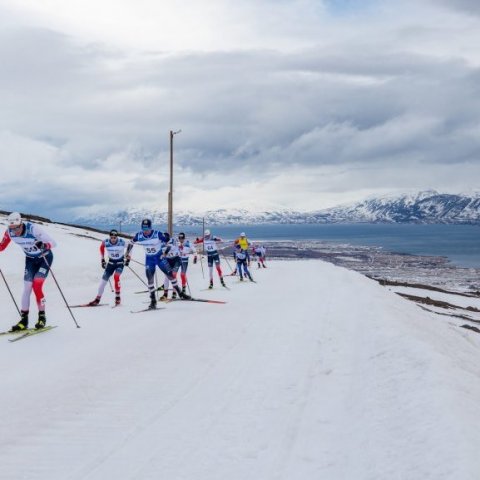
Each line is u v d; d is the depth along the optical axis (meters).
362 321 10.98
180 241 17.42
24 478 4.22
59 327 11.12
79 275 24.75
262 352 8.52
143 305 15.09
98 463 4.48
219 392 6.40
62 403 6.07
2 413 5.77
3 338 9.89
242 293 18.52
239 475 4.17
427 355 6.77
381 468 3.98
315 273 29.58
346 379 6.76
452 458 3.70
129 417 5.59
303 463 4.34
